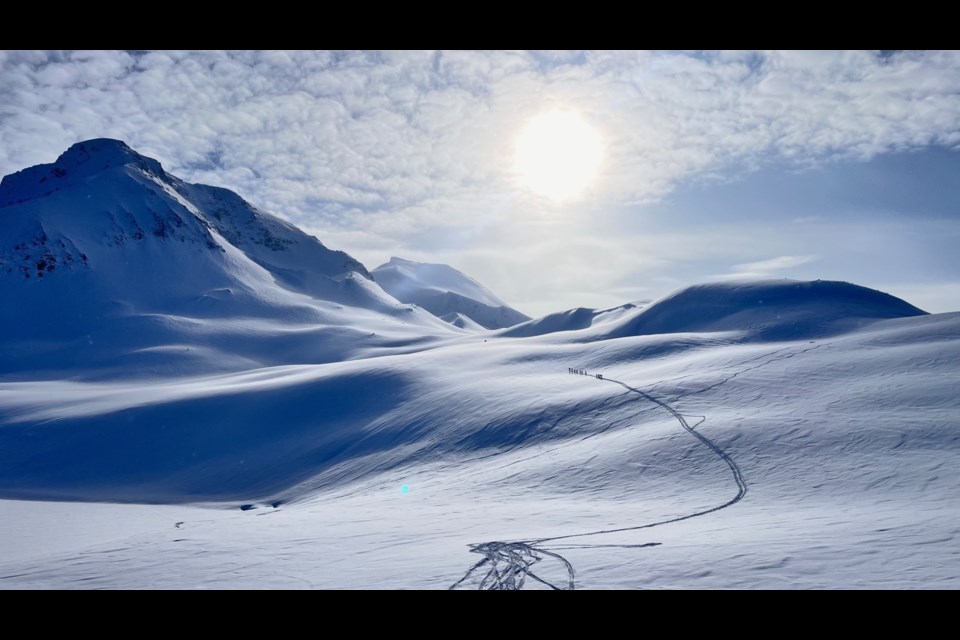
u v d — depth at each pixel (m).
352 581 18.59
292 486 56.00
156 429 79.44
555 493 33.31
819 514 23.59
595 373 72.12
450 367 87.62
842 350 57.75
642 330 115.44
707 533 21.52
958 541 18.00
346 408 75.88
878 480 28.03
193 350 171.75
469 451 49.22
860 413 37.97
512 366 84.56
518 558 19.86
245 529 30.89
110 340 184.00
